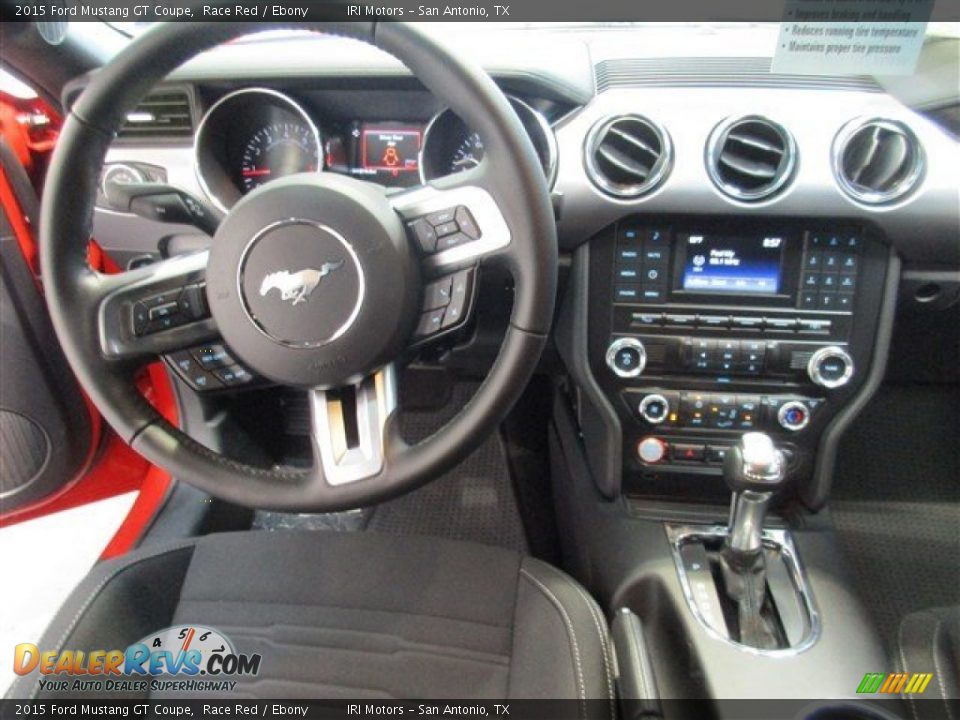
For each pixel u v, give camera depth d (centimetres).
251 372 83
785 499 117
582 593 87
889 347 113
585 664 78
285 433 154
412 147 112
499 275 102
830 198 98
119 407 81
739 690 91
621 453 115
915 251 101
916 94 97
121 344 79
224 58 105
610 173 102
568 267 109
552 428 151
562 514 139
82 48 110
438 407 143
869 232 101
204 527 135
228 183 110
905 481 142
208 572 92
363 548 94
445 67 67
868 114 98
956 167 97
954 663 92
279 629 86
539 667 79
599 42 115
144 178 110
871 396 108
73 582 149
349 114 111
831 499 140
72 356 79
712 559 109
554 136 101
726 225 103
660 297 107
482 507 150
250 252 73
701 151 100
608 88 104
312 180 72
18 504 130
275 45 107
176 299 78
